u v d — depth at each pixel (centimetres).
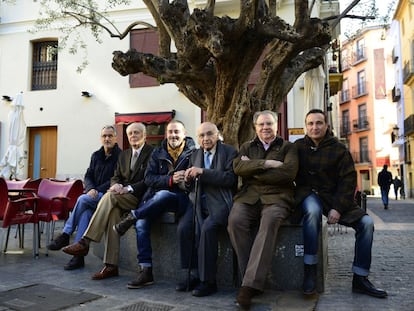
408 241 744
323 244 431
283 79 644
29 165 1456
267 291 414
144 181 482
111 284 438
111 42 1403
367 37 4306
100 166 564
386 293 391
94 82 1409
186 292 411
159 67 559
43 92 1455
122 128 1369
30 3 1480
